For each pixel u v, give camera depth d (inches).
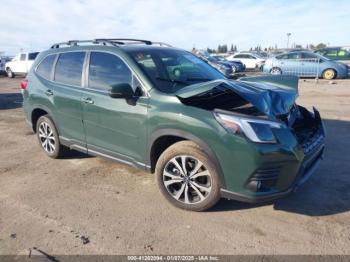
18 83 764.0
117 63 160.1
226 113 123.6
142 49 167.3
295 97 150.9
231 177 125.2
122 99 153.1
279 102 135.9
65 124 188.4
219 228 128.0
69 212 141.8
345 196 150.2
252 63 999.6
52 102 192.2
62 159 207.6
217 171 127.8
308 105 374.3
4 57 1075.9
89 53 176.1
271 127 121.1
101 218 136.6
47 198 155.2
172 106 135.1
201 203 135.9
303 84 593.9
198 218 135.1
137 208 144.2
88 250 116.2
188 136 130.6
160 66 159.2
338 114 320.8
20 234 126.1
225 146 122.5
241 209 141.0
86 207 145.9
